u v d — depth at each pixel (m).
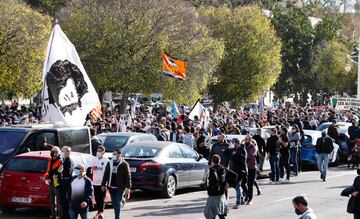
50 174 20.91
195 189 32.38
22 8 55.28
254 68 78.56
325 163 35.34
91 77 58.28
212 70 64.94
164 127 37.44
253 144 26.81
